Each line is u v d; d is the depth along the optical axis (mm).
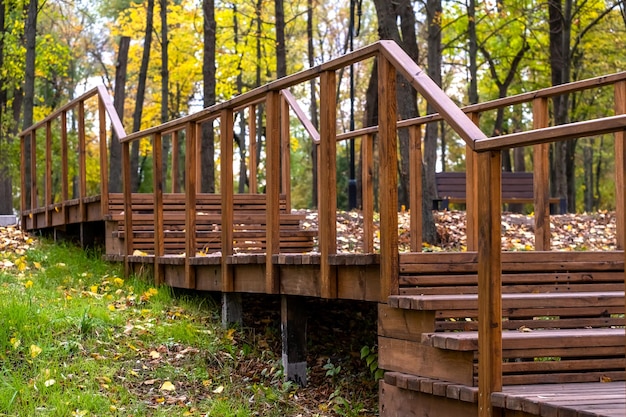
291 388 6047
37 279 8172
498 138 3811
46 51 21984
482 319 3951
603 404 3561
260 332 7098
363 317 7648
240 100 6578
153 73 26734
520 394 3855
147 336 6434
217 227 9297
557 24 18500
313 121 23703
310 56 20344
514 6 18375
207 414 5207
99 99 9336
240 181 24656
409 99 11391
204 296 7719
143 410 5156
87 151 33344
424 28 23953
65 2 23203
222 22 21891
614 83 5770
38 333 6039
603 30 21281
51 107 26531
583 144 33906
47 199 10727
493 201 3924
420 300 4457
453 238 11219
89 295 7527
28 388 5168
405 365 4680
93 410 5043
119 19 20938
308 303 7941
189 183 7449
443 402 4312
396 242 4820
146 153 27344
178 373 5867
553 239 11031
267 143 6152
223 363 6316
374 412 5531
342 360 6668
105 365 5750
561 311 4828
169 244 8867
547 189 6105
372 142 7031
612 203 39688
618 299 4926
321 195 5453
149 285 8102
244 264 6629
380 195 4879
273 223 6141
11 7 17516
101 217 9383
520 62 23859
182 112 30484
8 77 19266
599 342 4438
